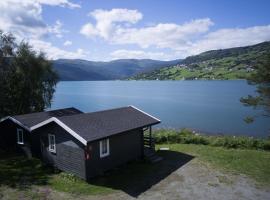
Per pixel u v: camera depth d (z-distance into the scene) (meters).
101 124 24.92
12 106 45.91
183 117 79.12
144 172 24.06
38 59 48.31
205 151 31.34
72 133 21.84
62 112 34.94
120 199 18.75
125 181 21.95
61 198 18.78
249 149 32.91
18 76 46.31
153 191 20.08
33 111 48.44
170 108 100.44
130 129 25.59
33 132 27.70
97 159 22.83
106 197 19.03
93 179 22.20
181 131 40.91
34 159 27.30
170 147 33.75
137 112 31.08
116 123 26.12
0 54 43.06
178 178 22.66
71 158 22.94
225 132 58.00
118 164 25.14
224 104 108.19
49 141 25.11
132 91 198.00
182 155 29.61
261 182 21.67
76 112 36.53
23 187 20.61
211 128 62.53
